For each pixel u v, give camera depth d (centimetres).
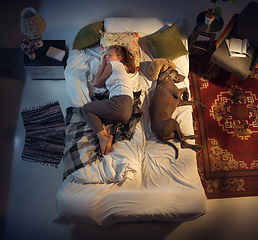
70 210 195
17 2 344
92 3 350
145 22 286
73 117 239
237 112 291
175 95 244
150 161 220
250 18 257
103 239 222
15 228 222
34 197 238
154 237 224
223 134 279
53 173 249
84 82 258
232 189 253
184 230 229
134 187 205
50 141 263
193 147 229
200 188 207
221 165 264
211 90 302
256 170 263
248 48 270
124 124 237
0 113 276
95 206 196
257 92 304
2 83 293
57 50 274
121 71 232
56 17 340
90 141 227
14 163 251
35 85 296
